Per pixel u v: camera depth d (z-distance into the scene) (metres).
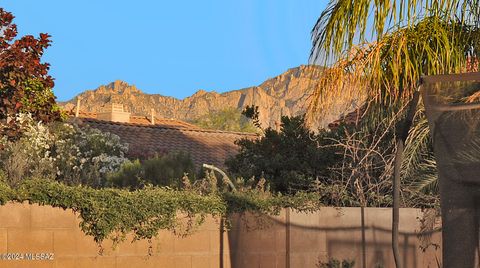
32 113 19.08
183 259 13.23
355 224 16.20
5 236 11.30
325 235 15.73
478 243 5.60
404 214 16.73
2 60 17.05
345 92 11.81
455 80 5.68
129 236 12.50
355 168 16.81
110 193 12.27
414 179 15.93
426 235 16.97
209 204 13.63
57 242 11.73
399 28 11.70
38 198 11.62
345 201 17.28
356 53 11.65
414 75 11.72
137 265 12.57
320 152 18.70
